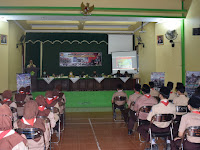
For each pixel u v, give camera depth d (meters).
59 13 7.96
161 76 8.12
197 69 7.40
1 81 9.51
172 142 3.21
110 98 10.14
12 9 7.84
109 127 5.81
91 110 8.46
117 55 14.27
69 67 14.96
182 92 4.46
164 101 3.50
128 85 11.48
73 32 14.68
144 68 12.48
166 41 9.31
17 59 12.66
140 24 12.73
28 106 2.61
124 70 14.04
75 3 7.97
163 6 8.27
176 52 8.77
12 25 11.48
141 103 4.31
